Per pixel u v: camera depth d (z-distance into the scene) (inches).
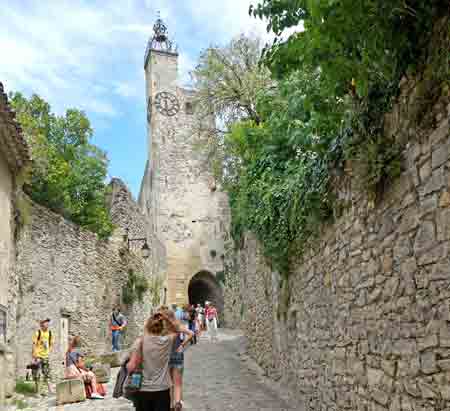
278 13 215.5
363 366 218.8
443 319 150.2
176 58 1594.5
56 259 575.8
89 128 764.0
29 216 503.2
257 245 550.3
